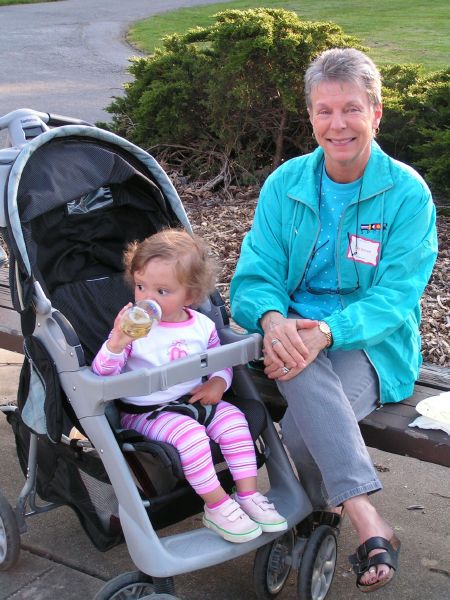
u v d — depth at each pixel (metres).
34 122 3.17
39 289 2.70
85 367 2.61
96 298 3.12
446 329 4.31
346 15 17.86
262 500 2.65
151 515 2.65
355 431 2.72
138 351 2.71
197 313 2.89
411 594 2.88
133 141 7.17
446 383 3.32
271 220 3.19
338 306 3.14
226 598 2.89
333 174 3.06
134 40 15.46
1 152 2.92
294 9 19.03
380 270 3.02
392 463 3.71
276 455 2.87
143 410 2.70
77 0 23.00
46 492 2.94
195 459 2.57
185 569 2.46
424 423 2.91
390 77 6.95
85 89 11.27
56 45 15.10
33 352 2.73
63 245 3.11
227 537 2.55
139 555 2.48
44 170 2.93
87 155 3.04
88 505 2.79
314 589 2.73
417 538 3.19
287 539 2.82
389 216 3.00
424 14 17.77
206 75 6.68
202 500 2.76
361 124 2.87
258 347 2.85
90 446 2.69
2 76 12.27
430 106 6.34
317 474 2.91
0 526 2.97
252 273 3.15
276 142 6.66
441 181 5.88
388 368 3.06
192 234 3.20
